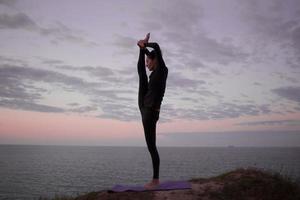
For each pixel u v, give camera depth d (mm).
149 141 5473
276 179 6648
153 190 5586
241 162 144500
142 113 5418
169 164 146500
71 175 106250
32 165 172375
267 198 5684
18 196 63719
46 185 79875
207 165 130125
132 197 5363
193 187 5992
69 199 7199
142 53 5551
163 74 5367
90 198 5695
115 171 118125
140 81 5551
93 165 167250
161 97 5441
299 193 5992
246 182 6305
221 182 6484
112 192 5652
